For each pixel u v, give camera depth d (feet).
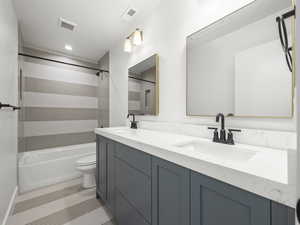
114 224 4.45
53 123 9.04
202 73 4.08
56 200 5.73
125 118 7.52
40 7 5.56
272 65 2.88
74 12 5.88
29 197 5.94
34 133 8.38
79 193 6.26
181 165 2.27
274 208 1.40
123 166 3.90
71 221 4.57
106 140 5.00
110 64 8.97
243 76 3.29
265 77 2.97
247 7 3.26
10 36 4.96
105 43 8.38
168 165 2.53
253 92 3.14
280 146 2.68
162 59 5.34
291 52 2.66
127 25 6.79
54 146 9.02
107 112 9.32
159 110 5.48
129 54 7.21
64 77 9.54
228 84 3.54
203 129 3.92
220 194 1.83
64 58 9.61
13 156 5.42
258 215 1.51
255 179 1.50
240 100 3.34
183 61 4.61
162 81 5.35
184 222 2.27
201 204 2.04
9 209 4.72
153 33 5.74
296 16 0.86
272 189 1.39
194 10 4.30
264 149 2.70
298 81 0.84
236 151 2.88
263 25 3.01
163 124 5.18
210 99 3.90
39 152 7.90
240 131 3.19
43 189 6.63
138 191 3.30
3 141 4.17
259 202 1.50
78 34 7.45
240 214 1.65
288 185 1.29
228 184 1.75
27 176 6.50
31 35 7.50
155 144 2.91
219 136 3.53
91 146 9.43
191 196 2.16
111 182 4.59
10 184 4.98
